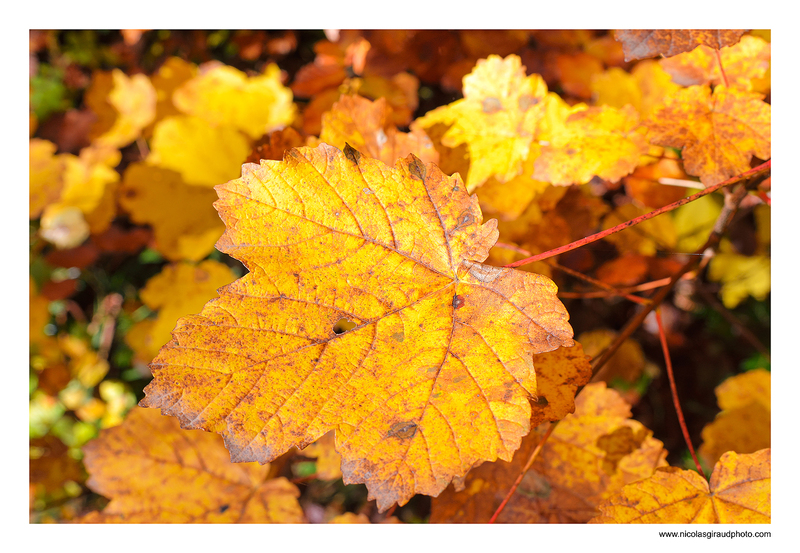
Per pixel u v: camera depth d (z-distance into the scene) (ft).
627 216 1.61
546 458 1.39
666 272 1.69
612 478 1.37
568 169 1.33
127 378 2.34
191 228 1.86
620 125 1.35
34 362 2.17
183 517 1.47
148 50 2.31
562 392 1.19
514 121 1.38
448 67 1.69
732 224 1.79
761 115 1.28
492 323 1.09
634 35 1.25
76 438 2.28
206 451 1.51
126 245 2.12
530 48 1.68
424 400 1.08
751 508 1.22
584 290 1.67
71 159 2.04
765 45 1.32
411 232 1.12
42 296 2.20
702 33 1.24
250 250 1.10
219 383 1.07
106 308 2.47
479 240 1.12
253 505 1.47
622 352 1.92
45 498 2.00
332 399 1.08
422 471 1.06
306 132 1.60
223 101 1.80
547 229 1.49
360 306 1.11
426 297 1.11
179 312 1.83
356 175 1.13
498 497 1.38
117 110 1.94
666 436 2.11
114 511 1.48
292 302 1.09
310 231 1.11
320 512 2.05
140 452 1.51
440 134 1.38
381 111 1.34
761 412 1.56
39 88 2.37
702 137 1.29
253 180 1.11
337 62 1.73
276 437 1.06
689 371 2.20
